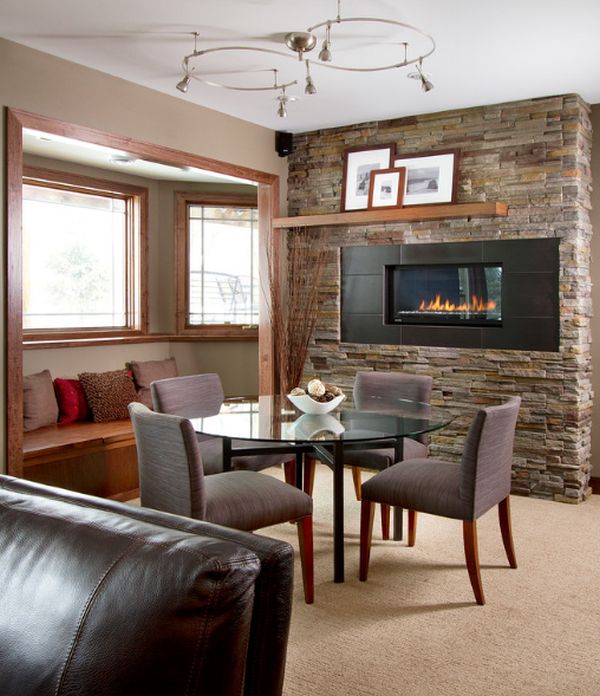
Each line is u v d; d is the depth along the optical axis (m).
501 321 4.93
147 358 6.23
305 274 5.77
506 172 4.86
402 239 5.32
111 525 1.26
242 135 5.36
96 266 6.09
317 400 3.59
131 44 3.76
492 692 2.35
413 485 3.18
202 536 1.25
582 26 3.46
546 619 2.91
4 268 3.73
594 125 4.90
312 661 2.56
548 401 4.74
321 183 5.71
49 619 1.15
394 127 5.33
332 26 3.48
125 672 1.05
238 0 3.19
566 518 4.32
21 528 1.33
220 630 1.08
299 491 3.10
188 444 2.78
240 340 6.64
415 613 2.96
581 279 4.68
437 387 5.19
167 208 6.52
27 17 3.40
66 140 4.11
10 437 3.79
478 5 3.22
